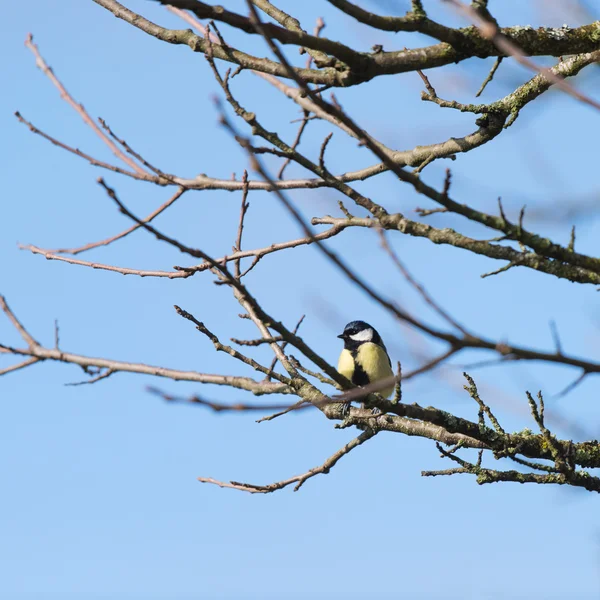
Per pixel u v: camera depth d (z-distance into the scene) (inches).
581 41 332.8
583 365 226.5
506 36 327.6
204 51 329.1
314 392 354.6
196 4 261.4
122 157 321.1
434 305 209.2
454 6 187.6
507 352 214.8
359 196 320.2
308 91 221.8
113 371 287.7
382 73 305.4
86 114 313.7
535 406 346.6
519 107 378.9
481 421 357.7
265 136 323.9
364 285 196.7
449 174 259.6
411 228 307.1
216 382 295.3
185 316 346.3
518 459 359.3
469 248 298.4
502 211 278.4
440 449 366.9
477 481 363.6
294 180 338.6
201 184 344.5
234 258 374.6
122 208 230.4
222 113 189.9
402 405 326.3
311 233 189.0
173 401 198.8
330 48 289.0
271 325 263.3
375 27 291.1
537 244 282.0
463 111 383.2
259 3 358.6
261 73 327.6
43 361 283.4
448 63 313.6
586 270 294.5
